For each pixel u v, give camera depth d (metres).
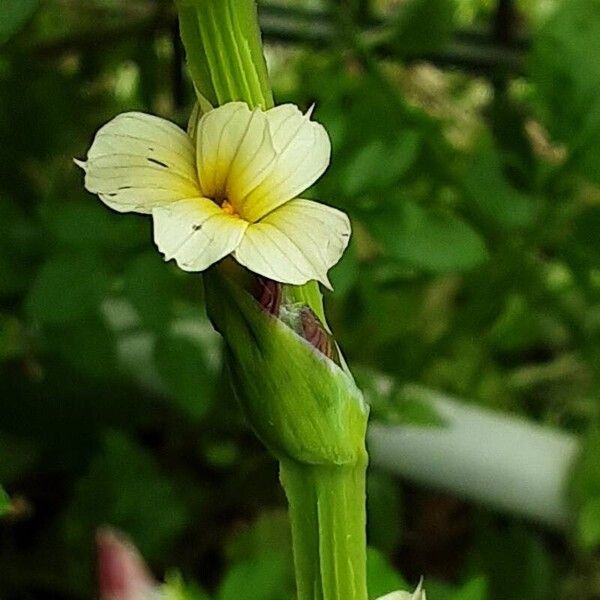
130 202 0.14
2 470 0.34
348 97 0.32
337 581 0.16
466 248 0.27
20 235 0.28
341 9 0.34
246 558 0.34
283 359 0.15
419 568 0.38
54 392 0.35
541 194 0.31
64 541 0.33
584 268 0.31
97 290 0.27
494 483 0.35
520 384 0.39
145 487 0.32
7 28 0.22
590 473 0.34
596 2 0.30
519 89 0.43
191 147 0.14
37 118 0.34
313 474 0.15
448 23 0.33
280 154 0.14
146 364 0.34
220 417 0.34
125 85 0.40
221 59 0.14
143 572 0.19
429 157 0.32
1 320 0.32
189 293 0.34
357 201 0.27
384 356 0.35
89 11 0.37
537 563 0.35
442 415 0.35
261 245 0.14
